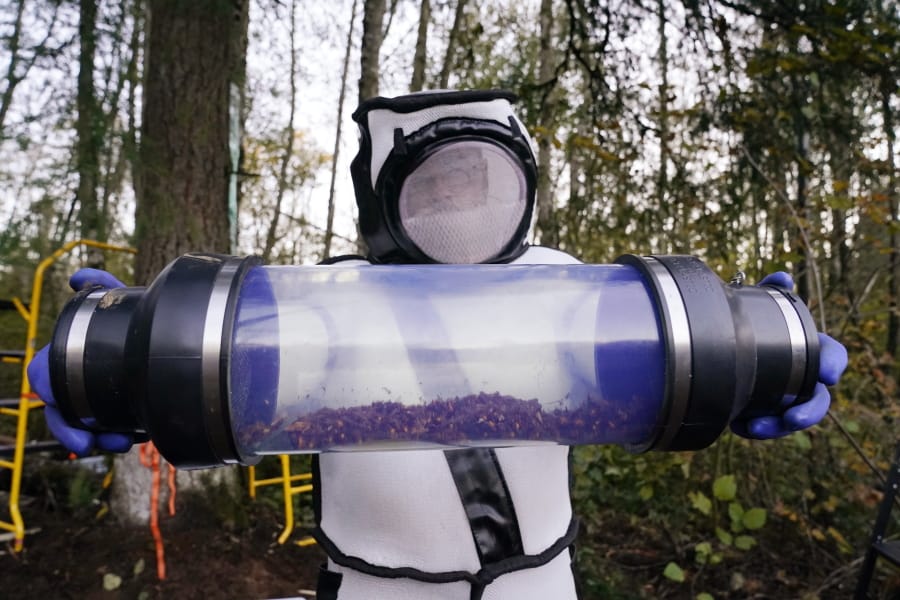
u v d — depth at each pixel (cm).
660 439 80
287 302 85
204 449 75
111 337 79
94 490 348
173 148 290
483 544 113
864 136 330
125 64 228
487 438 84
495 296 89
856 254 376
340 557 116
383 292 89
